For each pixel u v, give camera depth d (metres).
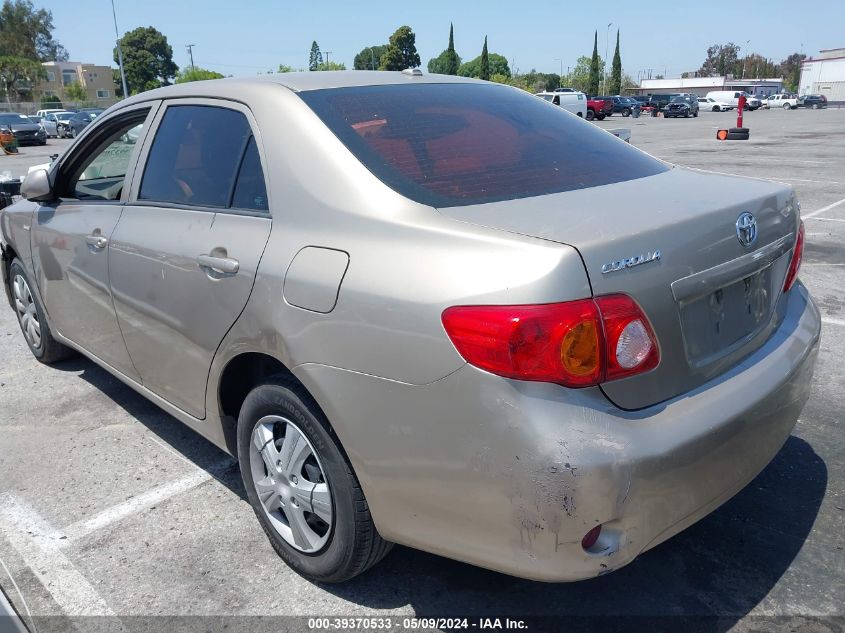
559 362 1.85
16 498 3.23
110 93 97.81
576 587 2.56
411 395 2.01
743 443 2.19
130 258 3.10
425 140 2.54
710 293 2.18
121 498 3.21
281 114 2.60
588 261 1.89
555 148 2.76
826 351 4.61
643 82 102.56
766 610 2.42
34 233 4.02
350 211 2.26
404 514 2.15
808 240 7.77
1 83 76.44
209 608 2.51
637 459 1.89
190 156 2.96
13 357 4.96
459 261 1.97
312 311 2.23
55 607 2.54
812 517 2.90
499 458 1.88
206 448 3.64
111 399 4.23
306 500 2.46
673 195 2.39
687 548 2.74
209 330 2.67
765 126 31.28
